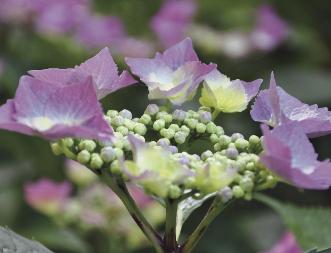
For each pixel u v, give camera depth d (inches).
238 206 42.3
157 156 20.8
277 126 21.1
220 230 41.0
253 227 41.4
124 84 22.7
